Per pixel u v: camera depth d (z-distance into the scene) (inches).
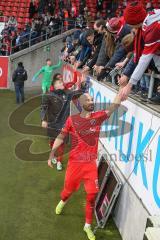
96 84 269.3
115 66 209.2
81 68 348.2
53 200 221.6
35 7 812.6
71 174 189.6
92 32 275.1
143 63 141.6
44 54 682.8
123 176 190.7
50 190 235.8
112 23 204.8
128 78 167.5
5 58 654.5
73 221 198.5
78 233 187.0
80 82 309.9
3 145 322.0
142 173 163.9
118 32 203.8
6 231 185.5
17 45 695.1
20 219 198.2
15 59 658.8
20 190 234.4
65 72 521.3
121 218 187.0
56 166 276.2
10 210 207.6
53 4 804.0
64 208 212.5
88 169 185.5
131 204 173.8
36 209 209.9
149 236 120.9
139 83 195.8
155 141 151.3
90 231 182.7
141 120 168.4
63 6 810.8
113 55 216.4
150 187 153.6
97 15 761.0
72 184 192.4
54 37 688.4
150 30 135.0
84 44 332.2
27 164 279.4
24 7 881.5
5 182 246.1
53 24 724.7
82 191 235.9
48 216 202.8
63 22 743.1
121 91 162.9
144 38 139.9
